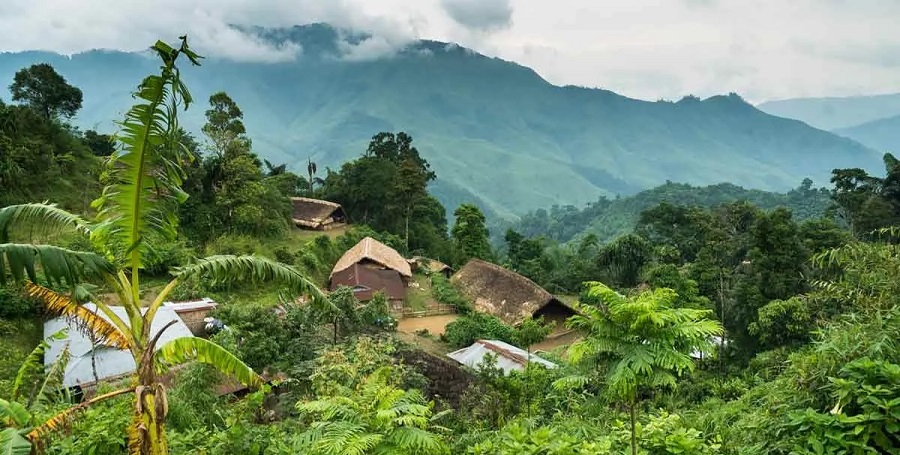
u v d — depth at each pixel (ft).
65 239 58.44
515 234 192.03
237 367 21.52
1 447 16.26
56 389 28.78
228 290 94.22
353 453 17.07
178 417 28.96
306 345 62.28
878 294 26.02
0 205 88.07
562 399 43.96
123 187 18.03
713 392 53.47
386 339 68.49
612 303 17.04
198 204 116.67
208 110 123.95
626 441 21.40
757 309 72.13
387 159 205.16
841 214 142.10
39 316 66.54
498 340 87.86
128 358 53.67
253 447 24.72
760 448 18.93
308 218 160.35
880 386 16.15
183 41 16.63
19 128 102.17
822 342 20.85
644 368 15.88
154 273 90.43
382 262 121.19
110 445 23.17
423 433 19.03
